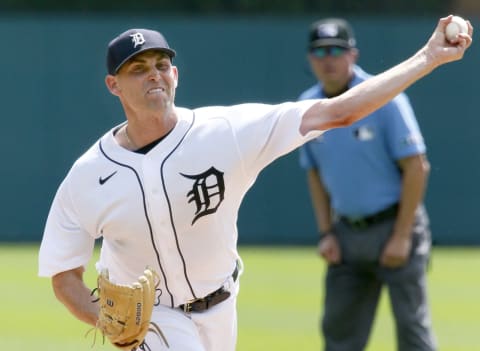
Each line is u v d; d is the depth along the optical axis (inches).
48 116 2583.7
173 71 720.3
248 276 2069.4
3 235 2603.3
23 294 1846.7
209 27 2586.1
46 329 1523.1
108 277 703.7
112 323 698.8
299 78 2581.2
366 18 2955.2
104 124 2581.2
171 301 755.4
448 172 2564.0
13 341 1422.2
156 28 2583.7
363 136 1058.7
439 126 2559.1
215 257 745.0
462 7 3014.3
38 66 2576.3
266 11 3016.7
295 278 2041.1
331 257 1098.1
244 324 1552.7
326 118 690.2
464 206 2568.9
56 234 736.3
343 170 1073.5
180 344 740.7
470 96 2549.2
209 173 714.2
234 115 719.1
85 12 3034.0
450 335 1472.7
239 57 2588.6
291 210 2593.5
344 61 1077.1
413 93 2554.1
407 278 1064.8
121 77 703.7
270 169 2591.0
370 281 1099.9
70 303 737.0
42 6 3021.7
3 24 2571.4
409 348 1066.7
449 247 2561.5
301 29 2581.2
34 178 2596.0
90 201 721.6
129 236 727.1
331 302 1104.2
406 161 1050.1
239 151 713.6
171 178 711.7
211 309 762.2
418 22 2554.1
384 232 1072.2
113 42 706.8
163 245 727.7
